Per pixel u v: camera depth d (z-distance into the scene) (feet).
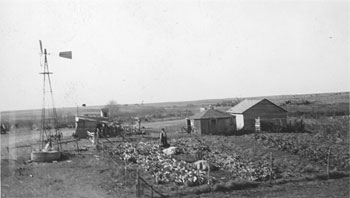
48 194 48.55
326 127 107.76
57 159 70.38
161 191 51.65
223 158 72.95
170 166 63.77
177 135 108.06
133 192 50.24
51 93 94.79
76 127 107.45
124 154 74.08
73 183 53.31
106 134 108.68
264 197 49.34
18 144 87.71
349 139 92.02
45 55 87.61
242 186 55.01
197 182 55.31
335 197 48.75
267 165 66.74
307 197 48.83
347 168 66.95
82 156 73.72
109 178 56.95
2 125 103.86
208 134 109.40
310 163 70.64
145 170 62.28
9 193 47.32
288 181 58.18
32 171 60.29
